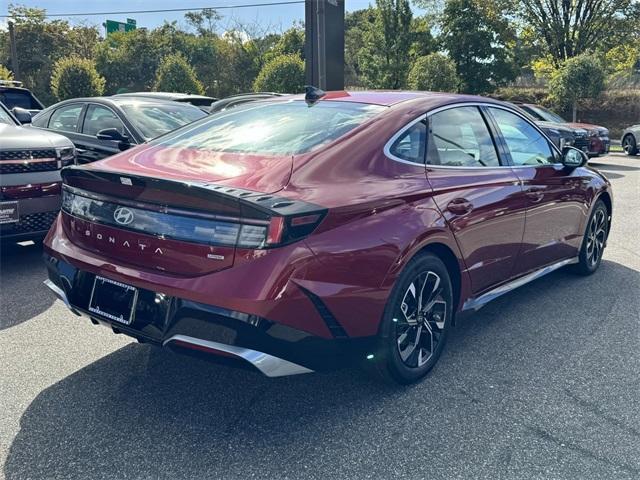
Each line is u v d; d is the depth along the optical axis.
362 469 2.47
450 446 2.64
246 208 2.43
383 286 2.82
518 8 31.41
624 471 2.46
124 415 2.88
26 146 4.99
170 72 32.06
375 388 3.18
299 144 3.04
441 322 3.34
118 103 7.11
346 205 2.68
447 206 3.24
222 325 2.46
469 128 3.75
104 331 3.96
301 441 2.67
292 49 40.72
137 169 2.88
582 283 5.09
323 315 2.59
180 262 2.60
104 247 2.89
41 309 4.35
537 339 3.86
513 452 2.59
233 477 2.41
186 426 2.79
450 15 32.56
